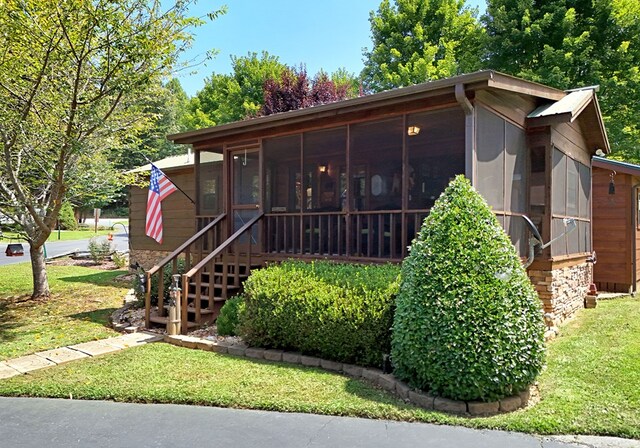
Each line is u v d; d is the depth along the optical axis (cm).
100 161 857
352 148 649
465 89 504
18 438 312
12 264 1410
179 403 371
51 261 1545
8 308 794
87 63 704
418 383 371
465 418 330
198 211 873
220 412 352
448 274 367
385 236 644
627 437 299
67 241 2286
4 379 432
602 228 960
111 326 665
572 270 748
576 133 800
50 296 895
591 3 1512
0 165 788
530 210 657
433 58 1869
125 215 4078
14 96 691
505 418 328
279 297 494
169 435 313
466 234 380
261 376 425
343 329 441
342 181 713
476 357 343
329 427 322
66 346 552
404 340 375
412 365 368
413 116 582
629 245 927
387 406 350
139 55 669
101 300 866
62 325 670
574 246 776
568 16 1476
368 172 669
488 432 310
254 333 510
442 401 348
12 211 838
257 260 764
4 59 645
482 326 348
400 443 295
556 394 372
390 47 2038
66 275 1207
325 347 457
